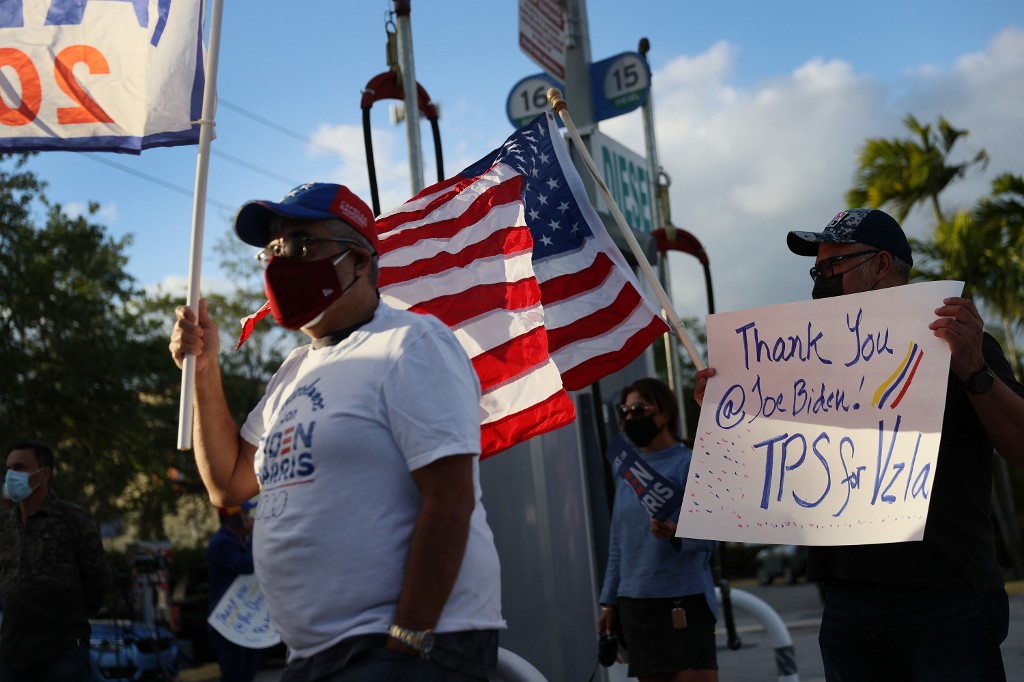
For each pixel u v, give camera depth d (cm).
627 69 732
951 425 282
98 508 2781
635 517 467
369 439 225
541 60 705
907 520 270
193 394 281
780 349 305
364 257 249
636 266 632
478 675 227
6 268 2247
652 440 473
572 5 751
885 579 281
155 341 2702
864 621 289
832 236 308
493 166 389
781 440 298
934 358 278
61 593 557
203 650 1641
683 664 447
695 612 452
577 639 507
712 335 317
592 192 646
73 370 2388
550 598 502
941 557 276
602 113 739
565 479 520
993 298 2370
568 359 394
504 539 509
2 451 2331
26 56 351
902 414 279
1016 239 2406
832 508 284
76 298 2384
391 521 224
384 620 220
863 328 292
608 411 621
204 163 295
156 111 349
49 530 561
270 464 235
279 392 271
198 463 288
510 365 359
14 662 551
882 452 280
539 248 403
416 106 545
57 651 555
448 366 230
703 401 312
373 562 222
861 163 2686
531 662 500
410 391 225
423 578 216
